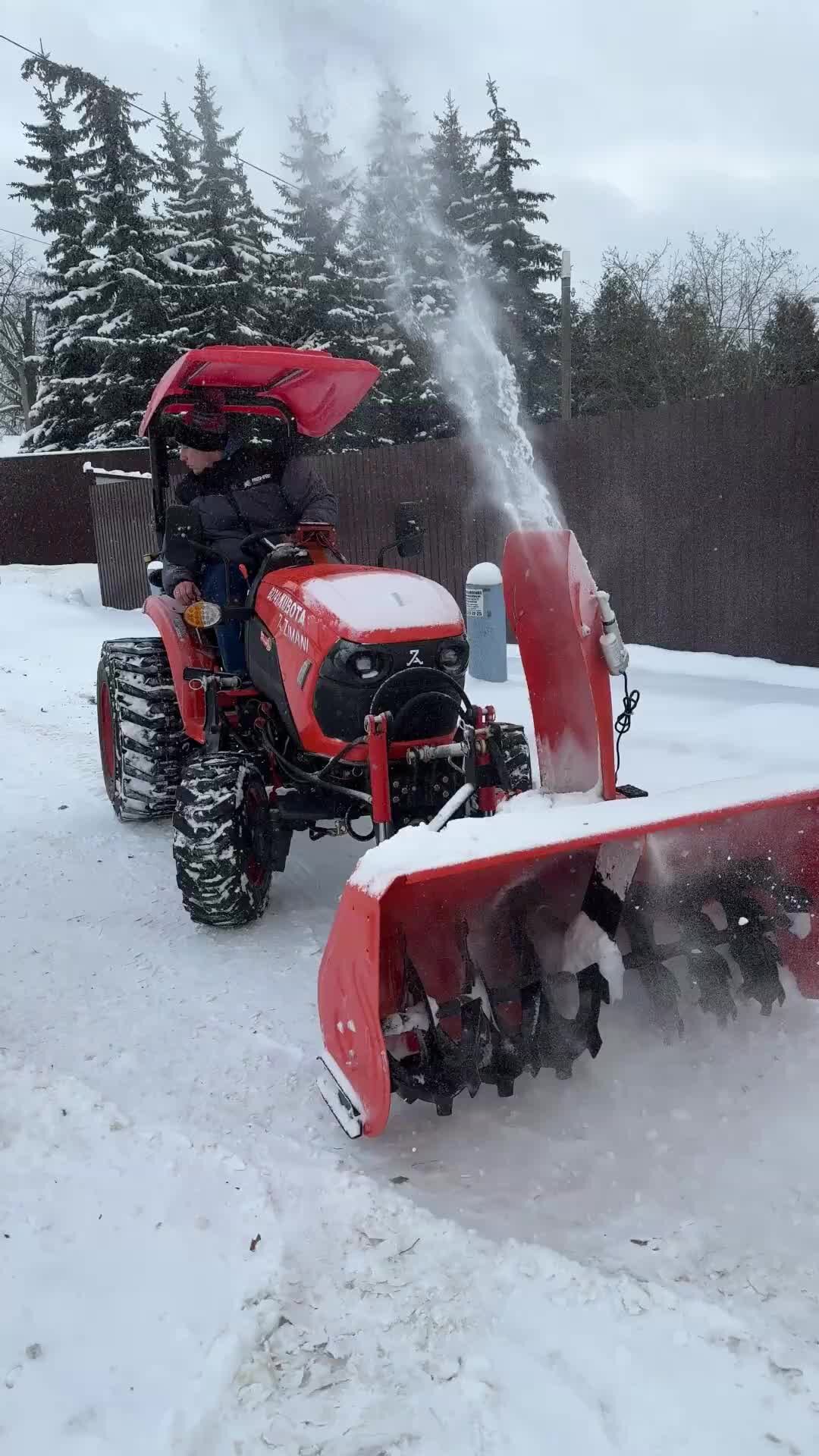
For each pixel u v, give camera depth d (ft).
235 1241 6.89
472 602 25.20
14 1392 5.74
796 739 17.97
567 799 9.65
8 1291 6.49
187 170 76.23
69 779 20.21
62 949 12.20
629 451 27.66
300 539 14.39
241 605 13.80
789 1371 5.56
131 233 74.54
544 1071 8.76
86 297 75.97
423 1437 5.33
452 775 11.96
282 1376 5.76
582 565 9.70
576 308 91.15
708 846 9.12
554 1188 7.27
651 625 28.14
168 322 75.41
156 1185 7.52
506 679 25.49
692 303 88.02
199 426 15.14
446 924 8.29
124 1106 8.63
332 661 11.35
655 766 16.98
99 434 77.71
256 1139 8.11
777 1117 7.86
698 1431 5.24
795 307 87.51
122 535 49.11
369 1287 6.40
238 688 13.51
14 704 27.53
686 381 87.30
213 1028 10.08
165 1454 5.29
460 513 33.01
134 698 16.25
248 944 12.16
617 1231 6.78
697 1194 7.09
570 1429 5.31
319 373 14.15
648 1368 5.65
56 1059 9.50
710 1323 5.92
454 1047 7.84
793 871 9.34
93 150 76.18
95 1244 6.91
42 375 84.69
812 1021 9.12
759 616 25.84
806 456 24.34
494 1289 6.32
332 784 12.06
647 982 8.84
